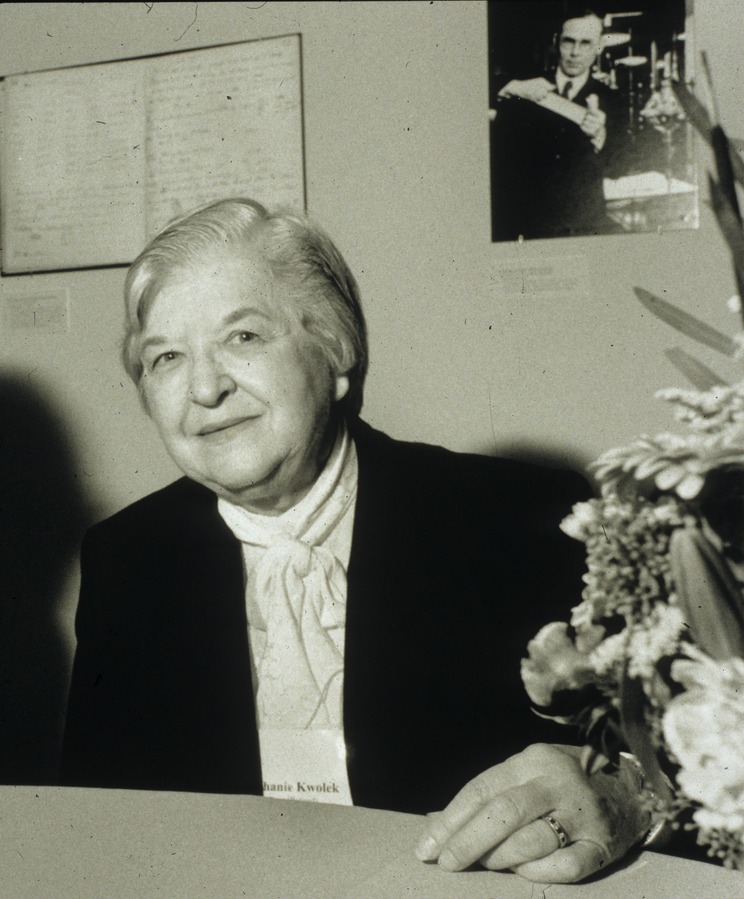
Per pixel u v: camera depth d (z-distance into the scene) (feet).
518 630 3.30
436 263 3.68
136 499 4.15
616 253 3.43
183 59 4.03
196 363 3.32
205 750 3.37
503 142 3.54
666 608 1.50
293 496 3.35
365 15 3.74
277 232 3.39
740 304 1.51
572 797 1.83
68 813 2.12
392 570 3.34
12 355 4.30
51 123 4.23
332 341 3.38
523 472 3.49
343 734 3.27
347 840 1.95
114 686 3.53
